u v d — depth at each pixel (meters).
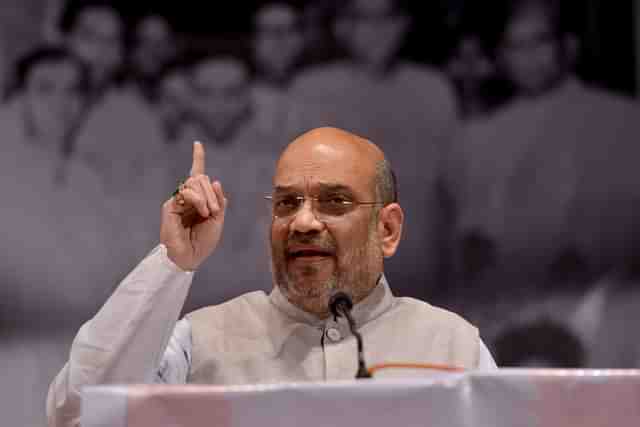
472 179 17.23
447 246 17.14
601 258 17.17
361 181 7.42
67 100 16.47
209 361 7.48
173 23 16.89
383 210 7.66
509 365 16.88
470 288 17.06
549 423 4.71
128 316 6.67
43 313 16.06
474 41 17.39
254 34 17.06
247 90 16.98
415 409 4.70
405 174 17.19
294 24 17.14
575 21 17.44
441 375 4.87
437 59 17.33
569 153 17.28
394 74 17.27
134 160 16.61
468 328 7.92
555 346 16.94
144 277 6.75
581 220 17.20
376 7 17.23
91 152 16.48
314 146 7.45
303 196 7.29
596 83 17.42
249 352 7.51
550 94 17.33
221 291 16.42
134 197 16.56
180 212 6.99
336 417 4.69
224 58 16.98
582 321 17.00
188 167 16.75
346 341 7.53
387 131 17.23
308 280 7.28
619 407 4.73
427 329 7.77
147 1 16.86
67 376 6.64
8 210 16.14
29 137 16.33
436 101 17.28
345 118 17.17
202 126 16.84
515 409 4.72
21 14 16.44
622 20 17.48
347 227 7.27
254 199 16.78
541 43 17.33
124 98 16.67
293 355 7.48
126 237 16.47
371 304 7.72
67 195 16.33
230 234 16.58
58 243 16.22
